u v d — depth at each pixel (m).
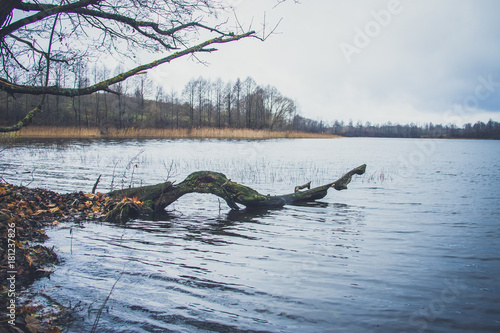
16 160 19.23
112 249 5.75
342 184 11.13
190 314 3.76
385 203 10.89
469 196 12.32
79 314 3.62
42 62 5.18
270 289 4.46
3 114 38.16
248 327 3.55
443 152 45.09
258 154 29.62
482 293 4.50
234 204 9.67
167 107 72.94
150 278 4.64
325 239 6.82
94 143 36.84
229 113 81.50
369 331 3.56
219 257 5.60
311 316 3.82
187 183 9.48
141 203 8.59
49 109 52.84
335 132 126.44
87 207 8.42
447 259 5.80
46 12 4.32
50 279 4.45
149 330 3.41
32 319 3.41
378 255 5.93
